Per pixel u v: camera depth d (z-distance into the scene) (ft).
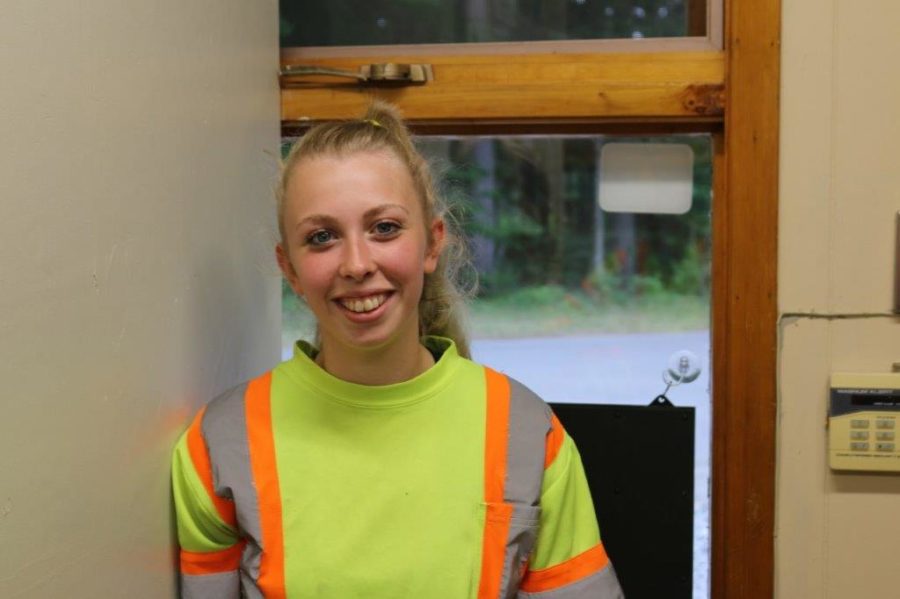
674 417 4.63
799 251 4.45
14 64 2.29
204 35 3.58
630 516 4.66
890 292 4.42
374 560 3.15
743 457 4.54
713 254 4.71
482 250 4.96
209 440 3.30
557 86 4.56
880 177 4.40
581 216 4.92
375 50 4.76
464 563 3.18
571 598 3.38
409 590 3.14
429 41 4.80
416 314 3.38
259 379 3.51
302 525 3.19
